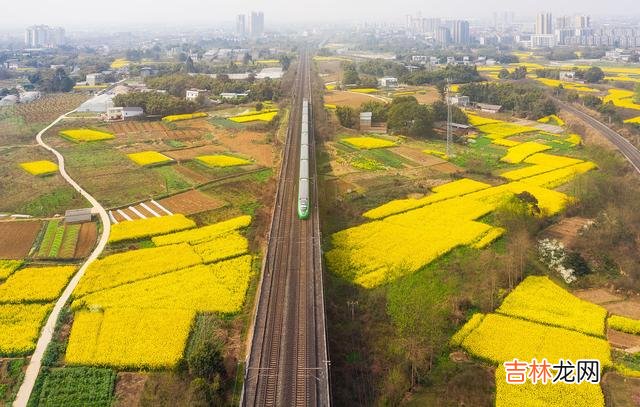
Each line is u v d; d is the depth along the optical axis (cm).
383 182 9506
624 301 5619
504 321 5028
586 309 5328
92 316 5056
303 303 4916
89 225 7438
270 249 6122
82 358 4456
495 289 5669
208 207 8138
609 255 6481
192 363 4219
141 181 9394
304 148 9569
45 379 4269
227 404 3997
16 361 4481
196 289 5562
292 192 8144
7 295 5438
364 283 5756
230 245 6688
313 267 5625
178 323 4928
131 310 5128
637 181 9094
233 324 5016
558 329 4900
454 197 8675
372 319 5141
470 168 10375
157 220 7456
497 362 4475
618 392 4147
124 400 4062
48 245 6756
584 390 4056
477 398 4116
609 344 4762
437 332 4888
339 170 10231
